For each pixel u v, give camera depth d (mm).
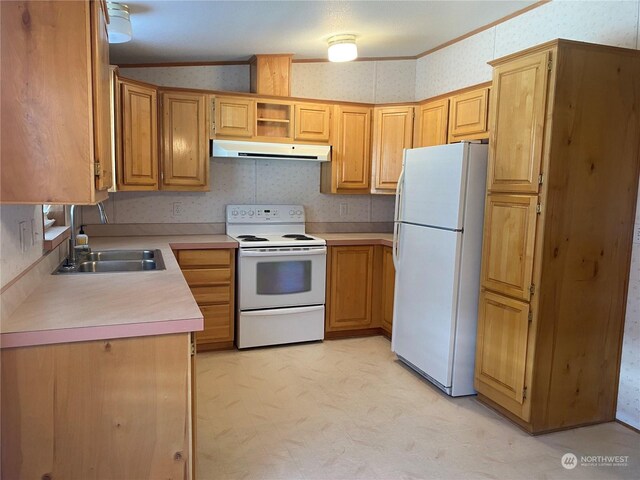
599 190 2541
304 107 4062
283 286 3846
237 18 3094
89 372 1534
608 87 2482
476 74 3725
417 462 2312
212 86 4156
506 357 2701
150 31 3297
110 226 3986
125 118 3357
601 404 2746
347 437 2523
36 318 1570
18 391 1484
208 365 3479
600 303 2648
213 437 2492
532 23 3205
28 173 1526
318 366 3502
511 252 2639
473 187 2877
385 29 3531
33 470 1528
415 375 3363
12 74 1495
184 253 3604
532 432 2586
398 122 4188
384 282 4145
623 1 2639
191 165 3809
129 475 1614
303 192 4516
